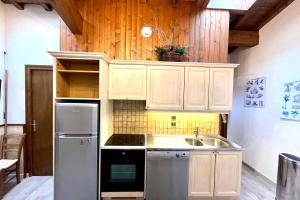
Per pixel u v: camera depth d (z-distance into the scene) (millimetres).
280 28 3537
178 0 3371
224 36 3414
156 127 3484
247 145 4652
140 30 3354
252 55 4488
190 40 3383
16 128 3838
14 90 3807
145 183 2818
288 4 3309
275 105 3652
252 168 4410
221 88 3143
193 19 3385
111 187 2816
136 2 3350
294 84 3154
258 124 4203
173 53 3113
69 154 2719
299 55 3076
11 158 3824
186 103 3119
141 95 3096
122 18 3338
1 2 3627
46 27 3801
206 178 2879
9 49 3770
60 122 2688
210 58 3398
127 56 3348
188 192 2869
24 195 3162
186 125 3494
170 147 2824
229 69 3146
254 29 4250
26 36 3789
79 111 2695
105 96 2953
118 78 3078
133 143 2924
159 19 3367
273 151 3701
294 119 3146
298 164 2617
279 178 2916
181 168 2809
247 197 3203
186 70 3109
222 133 5445
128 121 3469
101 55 2697
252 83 4453
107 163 2789
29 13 3781
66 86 3113
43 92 3906
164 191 2805
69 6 2691
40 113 3922
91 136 2719
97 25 3314
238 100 5125
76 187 2746
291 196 2689
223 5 3404
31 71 3854
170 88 3109
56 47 3809
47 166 3971
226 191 2902
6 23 3756
